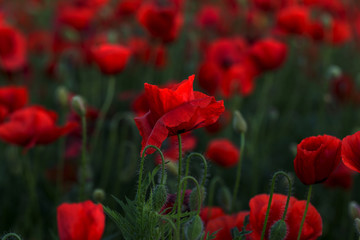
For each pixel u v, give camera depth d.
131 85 3.36
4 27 2.31
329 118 2.95
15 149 1.99
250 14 3.82
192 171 2.09
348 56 4.09
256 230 1.39
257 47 2.14
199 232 1.34
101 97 3.22
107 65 1.85
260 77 3.39
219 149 1.76
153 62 2.88
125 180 2.03
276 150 2.73
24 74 2.92
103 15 3.47
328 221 2.01
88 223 1.34
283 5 3.30
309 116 3.02
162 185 1.34
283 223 1.36
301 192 2.22
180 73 3.44
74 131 1.92
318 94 3.42
